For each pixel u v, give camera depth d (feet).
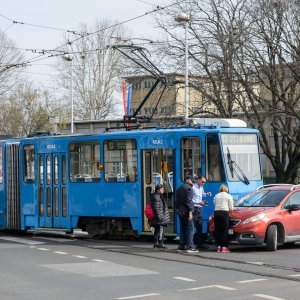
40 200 96.32
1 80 246.88
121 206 85.92
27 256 68.49
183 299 42.52
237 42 123.95
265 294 44.06
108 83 268.82
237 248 76.95
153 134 83.20
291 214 74.69
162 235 75.97
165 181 81.87
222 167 80.53
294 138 133.39
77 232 107.55
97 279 51.75
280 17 120.26
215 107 140.26
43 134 100.22
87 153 90.22
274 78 123.13
